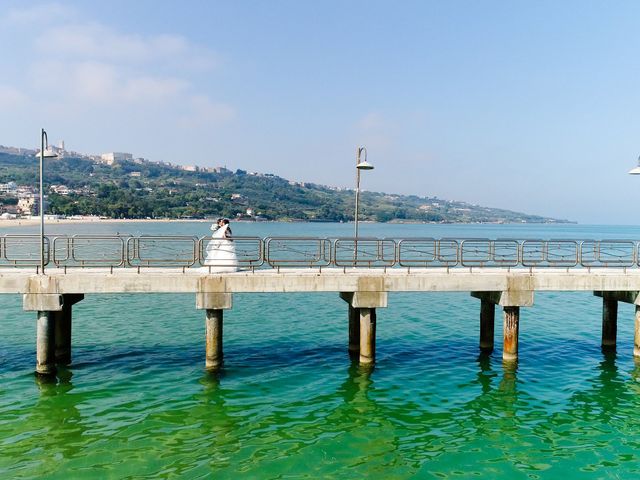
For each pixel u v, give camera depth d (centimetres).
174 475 1122
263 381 1744
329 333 2438
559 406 1568
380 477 1135
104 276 1725
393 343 2262
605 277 1955
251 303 3259
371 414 1484
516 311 1922
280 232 14288
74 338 2288
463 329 2555
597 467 1203
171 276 1747
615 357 2078
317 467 1173
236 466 1170
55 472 1127
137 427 1368
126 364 1909
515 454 1260
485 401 1597
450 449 1281
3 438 1290
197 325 2583
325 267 2192
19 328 2461
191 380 1744
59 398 1561
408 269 2020
